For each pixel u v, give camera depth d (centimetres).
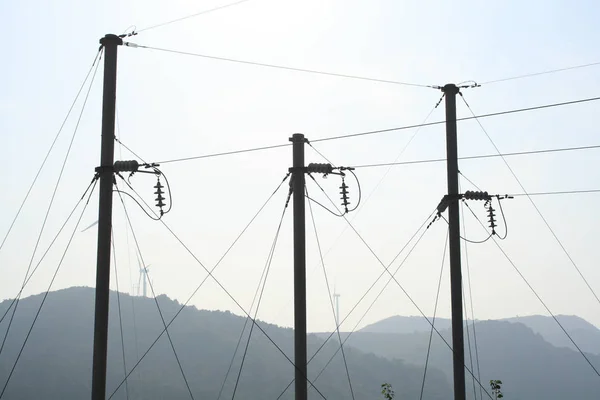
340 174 2147
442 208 2255
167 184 2072
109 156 1931
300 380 2027
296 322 2053
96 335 1838
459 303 2150
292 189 2131
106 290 1866
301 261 2081
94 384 1814
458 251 2184
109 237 1895
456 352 2123
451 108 2270
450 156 2247
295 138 2133
